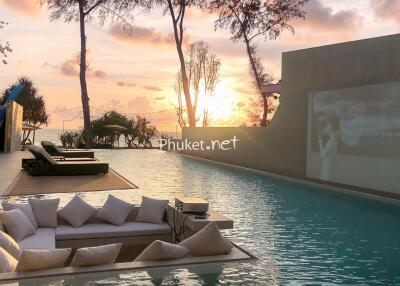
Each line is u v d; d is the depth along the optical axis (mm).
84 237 7266
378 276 6246
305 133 18016
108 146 40188
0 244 5418
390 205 12734
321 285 5844
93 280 4391
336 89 16234
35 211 7590
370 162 14430
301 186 16750
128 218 8164
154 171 20953
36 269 4512
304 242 8156
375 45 14461
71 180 15969
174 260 4992
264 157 20875
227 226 6660
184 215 6965
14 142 31828
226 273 4754
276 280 4629
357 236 8664
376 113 14289
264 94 36156
